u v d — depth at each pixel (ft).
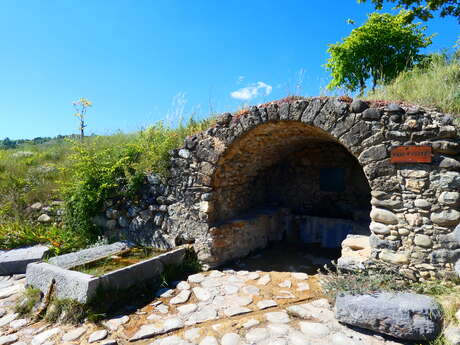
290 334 10.12
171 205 17.61
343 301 10.56
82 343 9.94
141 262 13.99
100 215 19.79
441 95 12.90
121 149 20.85
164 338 10.16
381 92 16.16
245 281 14.97
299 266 17.42
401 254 11.85
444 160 11.19
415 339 9.22
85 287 11.45
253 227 19.84
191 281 14.90
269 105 14.61
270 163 22.38
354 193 21.63
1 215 21.58
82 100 25.27
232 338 10.00
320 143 22.68
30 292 12.69
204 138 16.55
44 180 24.61
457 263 10.47
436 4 21.85
